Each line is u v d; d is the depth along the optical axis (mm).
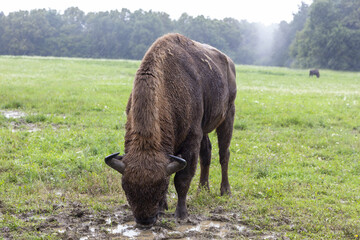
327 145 9242
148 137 3951
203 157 5820
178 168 3945
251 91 20438
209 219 4891
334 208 5371
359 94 21266
